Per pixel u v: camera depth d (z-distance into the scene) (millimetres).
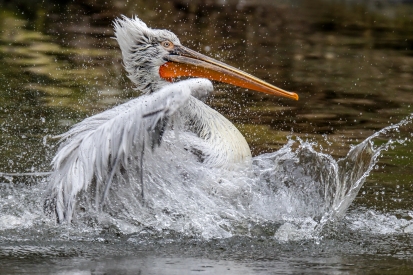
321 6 34688
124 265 8734
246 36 26906
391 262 9070
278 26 29266
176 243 9789
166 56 12016
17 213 10750
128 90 18500
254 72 21109
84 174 9992
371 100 18781
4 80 18797
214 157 10922
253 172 11398
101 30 26594
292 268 8734
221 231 10219
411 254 9438
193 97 11203
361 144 11062
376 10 33656
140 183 10414
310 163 11141
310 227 10414
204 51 23625
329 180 10969
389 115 17391
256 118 16766
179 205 10508
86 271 8445
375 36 27766
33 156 13352
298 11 33062
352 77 21281
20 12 29188
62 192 10219
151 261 8938
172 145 10695
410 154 14438
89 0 32844
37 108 16469
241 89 19500
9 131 14719
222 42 25438
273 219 10711
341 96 19094
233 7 33562
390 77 21422
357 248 9688
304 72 21625
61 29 26297
